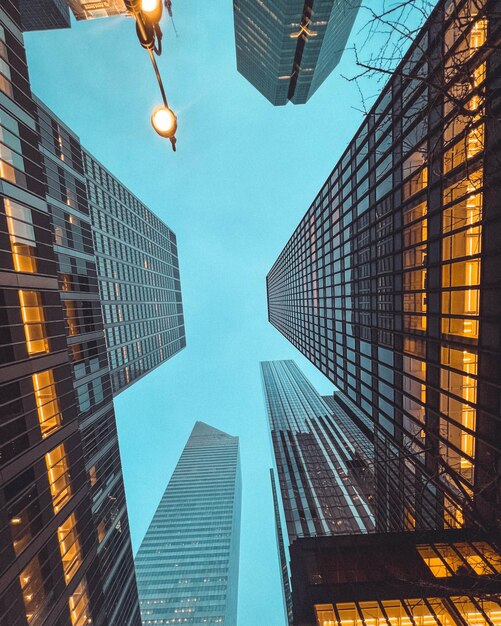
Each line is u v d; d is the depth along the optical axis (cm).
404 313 1919
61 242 3628
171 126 549
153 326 11506
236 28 9119
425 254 1681
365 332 2556
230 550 10450
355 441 7038
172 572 9625
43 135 3581
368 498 4912
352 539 2078
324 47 8256
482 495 1311
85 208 4234
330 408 9656
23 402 1945
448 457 1550
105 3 5622
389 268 2105
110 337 7706
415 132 1725
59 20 5681
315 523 4584
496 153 1098
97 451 3819
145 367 10388
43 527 2017
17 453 1873
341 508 4794
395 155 1972
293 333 6712
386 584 1748
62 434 2270
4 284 1862
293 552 2056
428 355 1681
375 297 2345
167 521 11862
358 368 2734
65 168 3900
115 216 8469
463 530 1678
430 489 1875
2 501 1742
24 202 2069
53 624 2020
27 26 5816
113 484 4062
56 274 2345
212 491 13462
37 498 1992
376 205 2275
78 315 3747
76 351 3622
